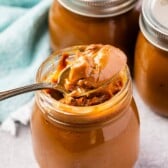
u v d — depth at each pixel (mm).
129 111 413
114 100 389
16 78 547
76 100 400
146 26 469
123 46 529
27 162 477
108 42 519
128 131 414
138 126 432
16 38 564
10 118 501
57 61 423
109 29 511
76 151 406
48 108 395
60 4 514
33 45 576
